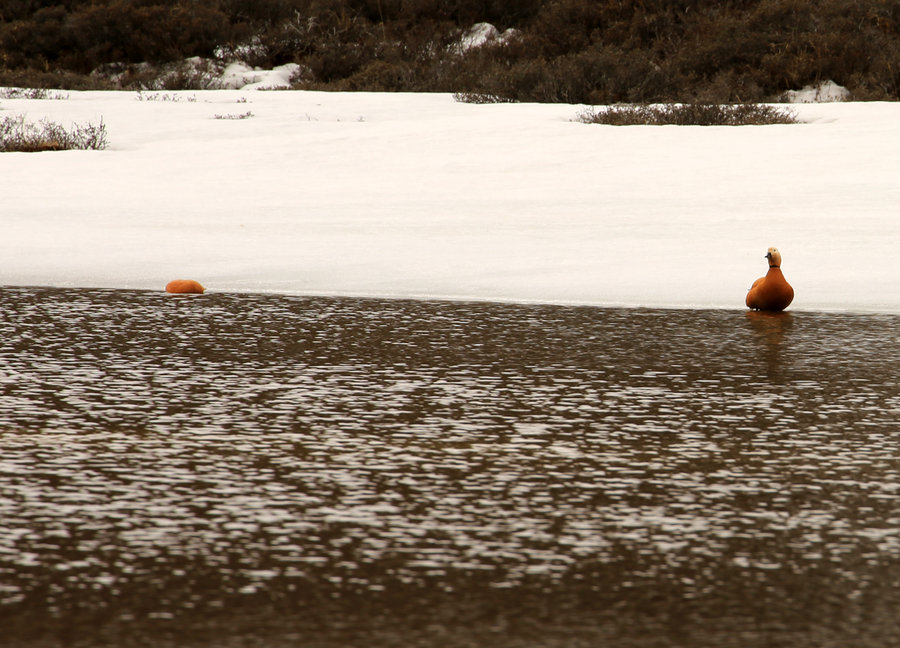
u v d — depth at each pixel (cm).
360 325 3775
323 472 2219
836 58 13562
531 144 8500
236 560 1761
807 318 3919
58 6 18525
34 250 5119
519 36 16900
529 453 2355
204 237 5409
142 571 1717
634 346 3466
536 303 4156
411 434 2500
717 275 4569
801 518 1958
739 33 14362
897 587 1661
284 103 12569
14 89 14388
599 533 1883
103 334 3628
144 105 12275
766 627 1530
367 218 5888
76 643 1481
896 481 2166
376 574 1708
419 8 18188
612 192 6669
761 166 7381
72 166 7969
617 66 13288
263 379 3041
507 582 1678
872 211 5825
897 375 3098
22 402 2773
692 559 1769
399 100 12888
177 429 2534
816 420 2631
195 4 18388
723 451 2373
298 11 18475
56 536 1861
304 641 1488
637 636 1504
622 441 2448
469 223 5700
